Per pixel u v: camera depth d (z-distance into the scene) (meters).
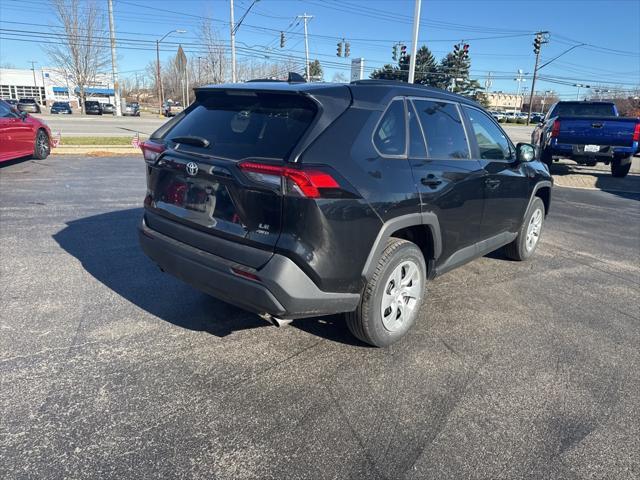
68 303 3.95
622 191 11.61
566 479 2.31
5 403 2.67
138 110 57.38
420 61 71.44
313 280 2.81
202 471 2.27
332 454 2.41
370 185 3.00
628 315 4.25
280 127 2.95
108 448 2.38
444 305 4.30
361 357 3.33
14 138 10.55
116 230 6.06
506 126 58.94
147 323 3.67
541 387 3.07
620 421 2.76
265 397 2.84
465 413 2.77
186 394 2.83
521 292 4.69
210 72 49.53
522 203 5.09
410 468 2.34
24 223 6.23
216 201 3.01
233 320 3.78
